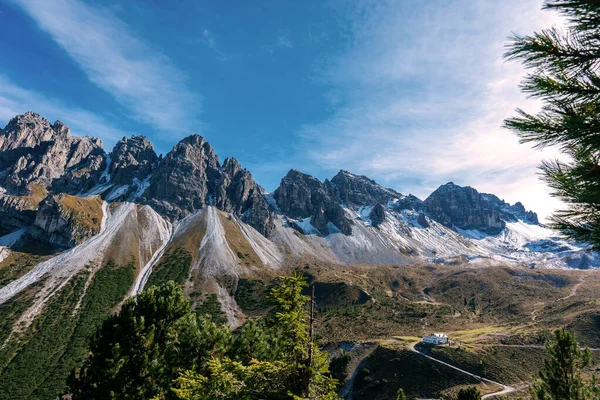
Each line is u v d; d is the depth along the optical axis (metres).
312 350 13.73
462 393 39.38
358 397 88.81
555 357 16.56
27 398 97.12
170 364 19.39
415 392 82.38
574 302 167.88
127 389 18.42
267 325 14.56
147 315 20.88
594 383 15.70
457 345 101.94
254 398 12.92
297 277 14.52
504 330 131.38
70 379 18.92
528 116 6.37
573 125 5.60
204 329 20.86
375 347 109.94
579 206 6.60
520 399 20.47
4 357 118.19
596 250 6.27
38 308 159.50
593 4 5.50
